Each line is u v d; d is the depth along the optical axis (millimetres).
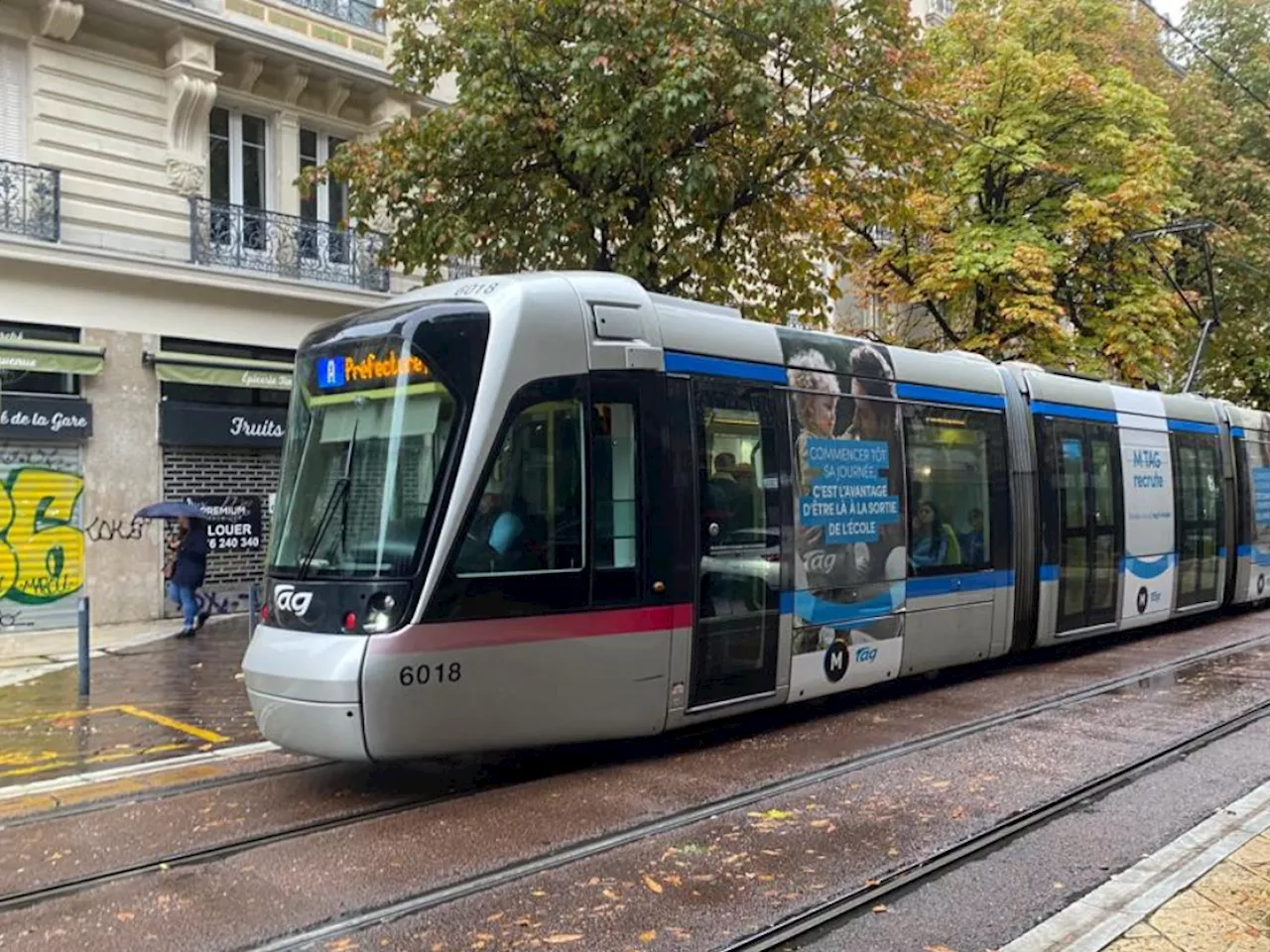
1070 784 6918
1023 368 11500
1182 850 5578
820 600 8594
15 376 14211
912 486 9633
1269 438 16375
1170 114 22562
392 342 6910
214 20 15492
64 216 14570
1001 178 19016
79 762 7672
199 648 13180
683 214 12688
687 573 7520
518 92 11781
